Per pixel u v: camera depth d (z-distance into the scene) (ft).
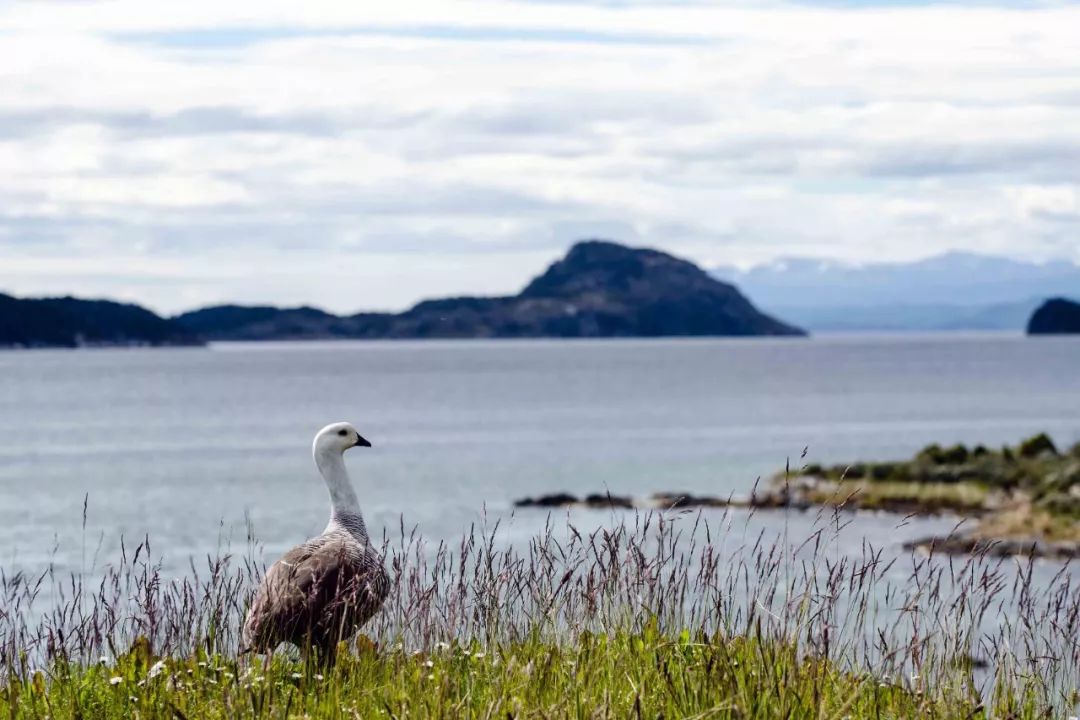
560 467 278.05
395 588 33.81
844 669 31.19
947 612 31.63
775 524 152.76
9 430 404.77
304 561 34.91
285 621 32.48
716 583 31.09
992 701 29.19
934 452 216.95
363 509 199.52
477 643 31.12
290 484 248.11
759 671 26.09
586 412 474.49
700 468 273.75
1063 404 521.24
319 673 30.45
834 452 316.19
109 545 153.79
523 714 24.91
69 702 28.07
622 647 29.96
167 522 188.03
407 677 28.27
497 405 522.06
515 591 32.53
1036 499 175.22
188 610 33.14
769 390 635.66
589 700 25.67
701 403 527.40
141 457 310.04
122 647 34.76
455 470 273.13
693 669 27.50
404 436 366.84
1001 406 508.53
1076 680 30.63
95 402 578.66
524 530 152.15
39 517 196.13
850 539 136.77
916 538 138.72
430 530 157.07
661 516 33.55
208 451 326.65
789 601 29.27
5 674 30.19
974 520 163.73
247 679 27.84
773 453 311.47
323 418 455.63
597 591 31.96
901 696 27.99
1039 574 86.22
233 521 187.52
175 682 28.22
